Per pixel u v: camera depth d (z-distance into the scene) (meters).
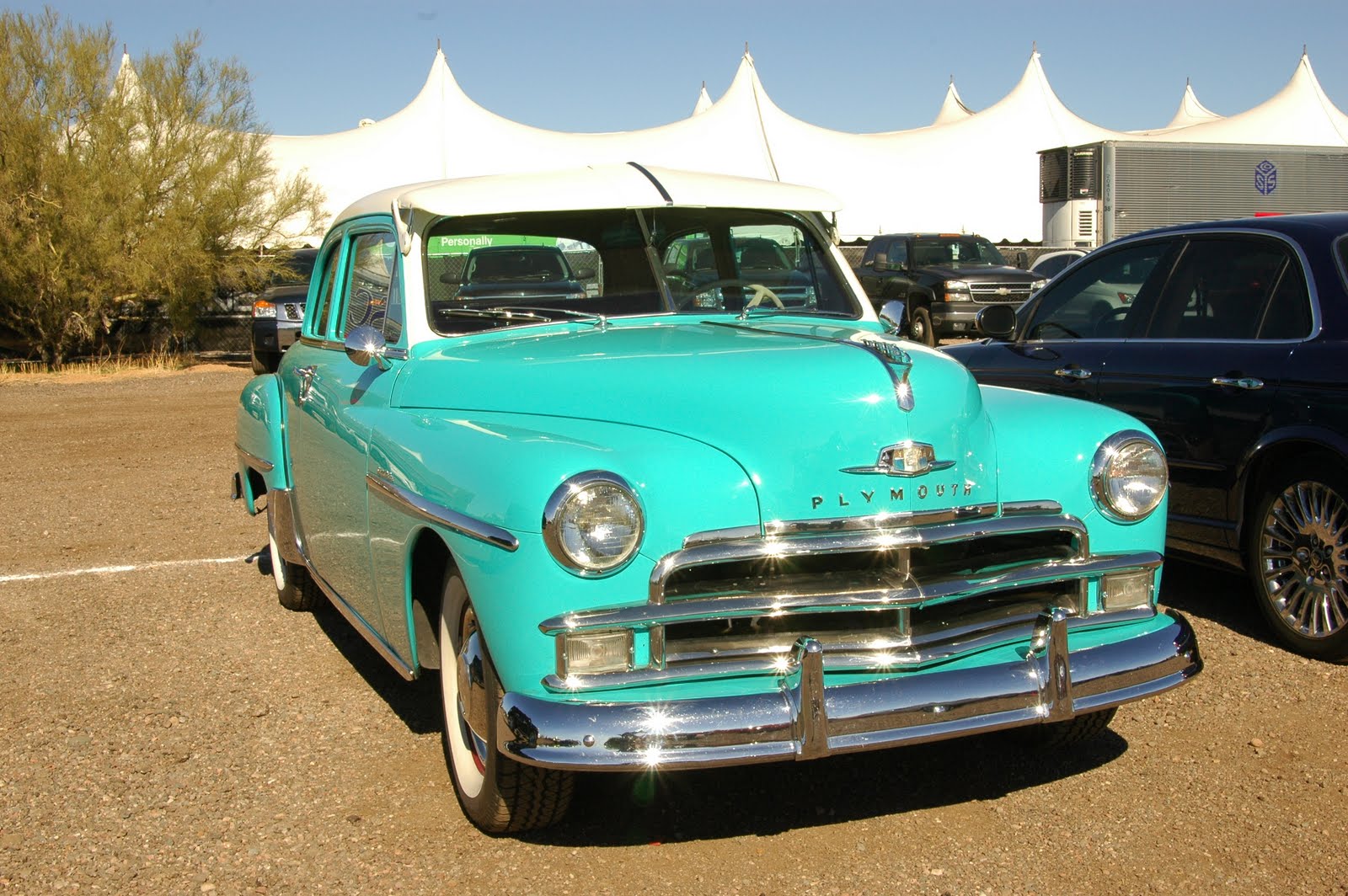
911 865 3.32
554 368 3.70
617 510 3.02
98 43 18.59
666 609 3.05
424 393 4.02
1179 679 3.46
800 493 3.19
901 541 3.18
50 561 6.91
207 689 4.81
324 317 5.29
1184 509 5.37
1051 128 50.28
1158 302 5.64
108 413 13.84
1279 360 4.92
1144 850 3.37
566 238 4.41
